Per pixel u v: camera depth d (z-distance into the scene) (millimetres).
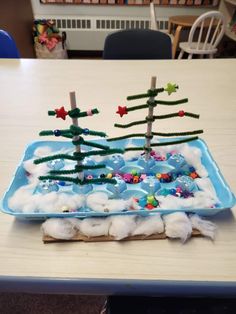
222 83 615
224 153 383
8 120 461
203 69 688
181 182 312
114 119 471
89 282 232
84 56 1838
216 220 285
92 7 1646
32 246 260
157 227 265
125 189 314
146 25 1699
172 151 363
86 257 250
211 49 1375
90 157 343
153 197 295
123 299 312
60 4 1634
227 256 253
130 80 625
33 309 581
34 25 1618
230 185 331
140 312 303
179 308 307
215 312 305
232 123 462
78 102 525
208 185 314
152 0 1604
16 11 1393
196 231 269
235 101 540
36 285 234
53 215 271
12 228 277
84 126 449
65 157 293
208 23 1393
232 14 1554
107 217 273
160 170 342
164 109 508
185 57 1573
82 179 302
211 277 236
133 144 377
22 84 596
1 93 556
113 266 243
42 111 491
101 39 1749
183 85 603
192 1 1613
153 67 697
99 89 581
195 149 363
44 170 327
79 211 280
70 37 1749
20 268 242
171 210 275
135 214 273
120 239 262
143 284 231
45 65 695
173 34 1592
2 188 325
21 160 348
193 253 255
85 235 264
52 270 240
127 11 1663
